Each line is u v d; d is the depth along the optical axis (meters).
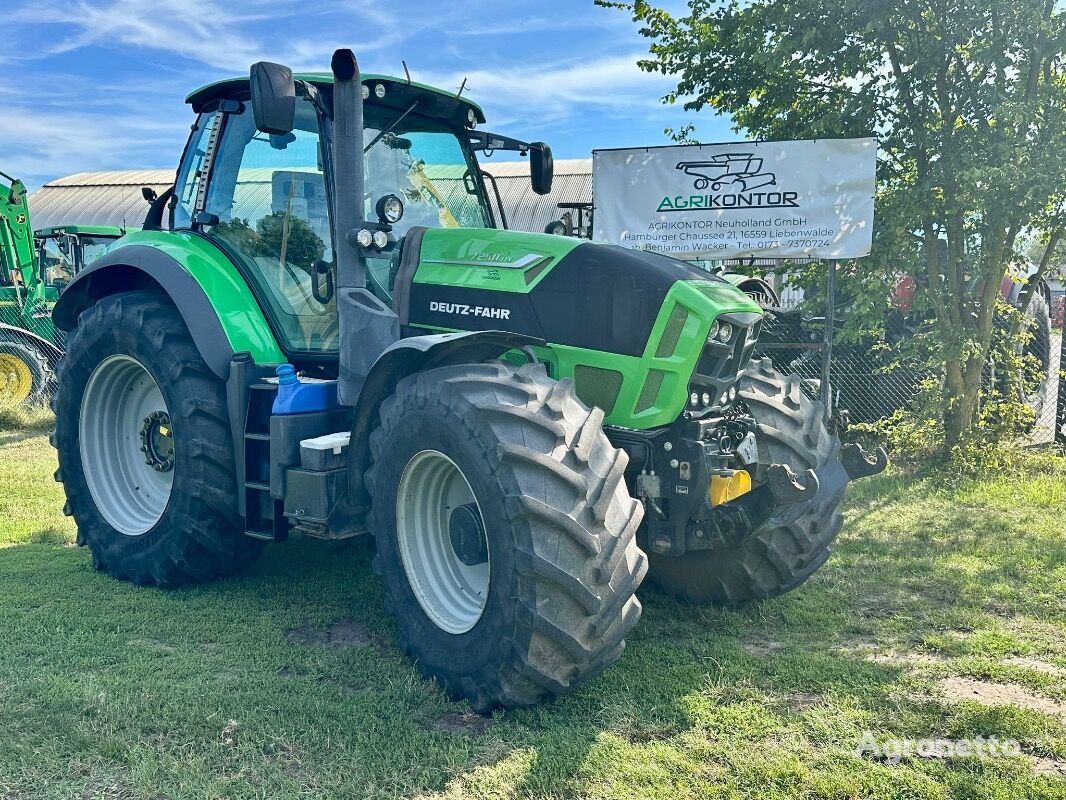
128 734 2.84
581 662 2.92
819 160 7.04
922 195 6.87
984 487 6.64
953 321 7.27
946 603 4.32
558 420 3.01
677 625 3.97
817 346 7.34
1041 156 6.43
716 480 3.46
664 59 7.84
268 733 2.86
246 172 4.50
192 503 4.18
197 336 4.16
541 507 2.84
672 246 7.45
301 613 4.06
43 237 13.15
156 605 4.16
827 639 3.85
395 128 4.48
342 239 3.82
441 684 3.20
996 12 6.42
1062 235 7.19
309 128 4.30
